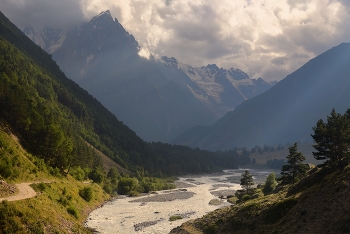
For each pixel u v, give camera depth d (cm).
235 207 7450
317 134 6706
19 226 4600
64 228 5738
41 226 4978
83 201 9550
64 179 10100
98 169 15825
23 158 8494
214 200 13088
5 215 4619
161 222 8675
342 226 4459
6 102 10856
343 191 5128
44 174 8919
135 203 12256
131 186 15438
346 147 6181
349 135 6097
